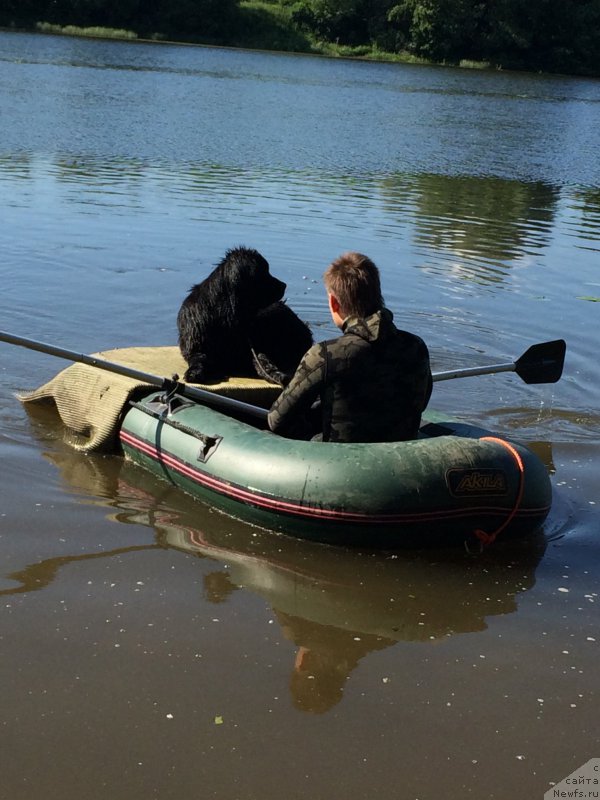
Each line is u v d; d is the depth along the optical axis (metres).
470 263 9.55
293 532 4.17
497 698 3.09
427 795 2.64
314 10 54.16
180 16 51.34
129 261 8.71
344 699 3.04
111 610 3.46
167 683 3.05
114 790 2.58
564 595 3.81
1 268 8.20
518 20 53.91
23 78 24.59
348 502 4.00
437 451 4.09
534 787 2.69
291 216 11.08
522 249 10.37
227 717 2.91
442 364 6.73
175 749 2.76
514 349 7.14
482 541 4.14
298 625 3.47
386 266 9.17
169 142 16.23
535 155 19.12
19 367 6.12
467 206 12.76
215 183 12.82
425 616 3.60
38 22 48.00
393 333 4.21
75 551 3.90
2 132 15.59
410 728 2.92
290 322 5.53
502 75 48.12
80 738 2.77
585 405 6.12
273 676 3.14
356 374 4.17
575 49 54.66
